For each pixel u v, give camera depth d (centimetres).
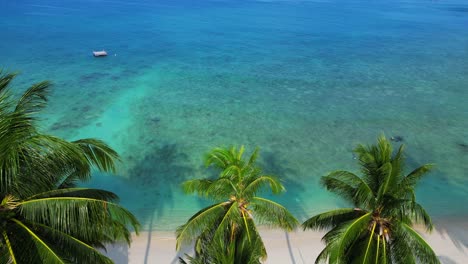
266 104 3503
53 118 2973
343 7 11981
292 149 2661
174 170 2328
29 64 4362
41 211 803
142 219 1855
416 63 5147
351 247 1059
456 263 1600
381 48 6031
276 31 7250
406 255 1034
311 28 7738
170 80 4094
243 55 5300
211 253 997
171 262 1579
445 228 1836
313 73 4553
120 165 2341
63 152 810
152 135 2783
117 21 7569
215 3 11544
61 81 3844
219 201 1230
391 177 1047
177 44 5800
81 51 5084
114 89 3712
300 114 3288
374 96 3797
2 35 5728
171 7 10112
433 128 3080
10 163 742
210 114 3219
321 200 2069
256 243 1059
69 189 898
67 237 842
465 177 2344
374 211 1098
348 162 2508
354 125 3094
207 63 4831
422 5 13638
